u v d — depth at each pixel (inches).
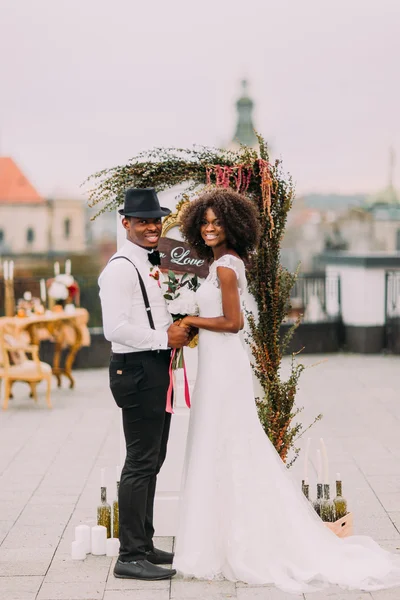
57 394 389.1
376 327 518.9
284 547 155.5
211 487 154.5
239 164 173.0
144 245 154.2
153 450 154.0
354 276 520.1
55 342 420.8
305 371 449.4
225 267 153.1
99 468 249.8
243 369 157.6
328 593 146.3
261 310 175.0
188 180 175.5
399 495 213.5
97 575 157.0
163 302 155.2
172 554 162.7
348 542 167.5
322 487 174.4
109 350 474.9
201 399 156.9
